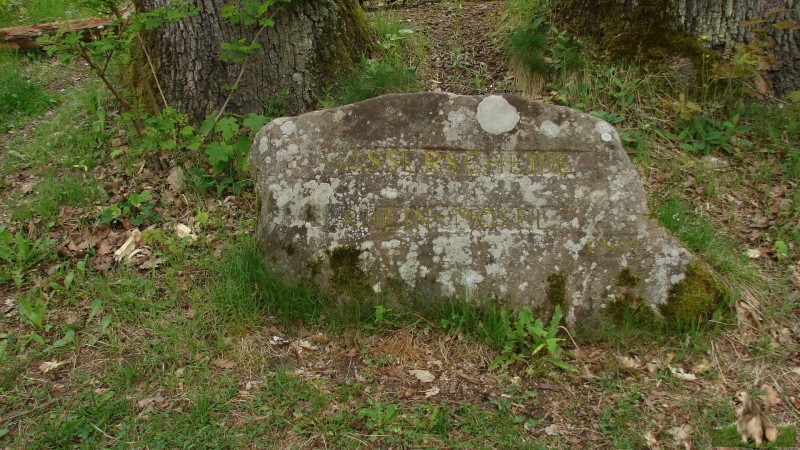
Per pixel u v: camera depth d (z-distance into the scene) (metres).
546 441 3.04
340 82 5.40
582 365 3.47
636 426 3.12
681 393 3.30
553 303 3.62
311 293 3.68
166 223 4.39
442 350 3.54
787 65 5.38
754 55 4.86
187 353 3.47
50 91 6.09
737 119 5.06
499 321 3.60
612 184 3.63
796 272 4.05
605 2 5.62
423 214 3.67
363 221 3.69
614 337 3.58
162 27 5.01
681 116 5.07
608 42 5.57
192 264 4.05
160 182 4.74
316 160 3.69
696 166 4.86
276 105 5.15
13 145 5.27
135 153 4.93
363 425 3.10
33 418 3.09
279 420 3.09
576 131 3.64
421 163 3.67
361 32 5.84
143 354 3.44
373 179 3.68
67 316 3.68
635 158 4.90
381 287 3.68
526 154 3.65
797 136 5.09
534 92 5.51
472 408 3.19
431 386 3.35
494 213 3.66
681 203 4.49
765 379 3.38
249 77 5.11
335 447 2.99
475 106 3.65
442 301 3.66
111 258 4.11
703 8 5.35
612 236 3.62
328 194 3.68
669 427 3.12
